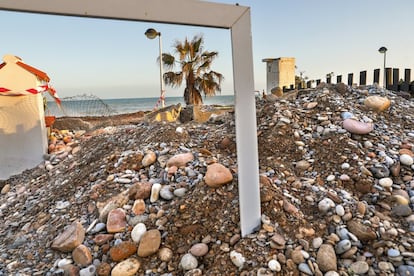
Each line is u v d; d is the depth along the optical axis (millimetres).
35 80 4195
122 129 3930
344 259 1334
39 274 1442
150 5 1193
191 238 1501
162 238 1509
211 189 1770
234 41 1378
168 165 2186
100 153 3104
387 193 1750
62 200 2234
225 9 1340
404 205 1633
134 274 1343
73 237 1578
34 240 1788
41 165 3943
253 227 1475
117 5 1144
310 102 2932
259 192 1498
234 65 1391
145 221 1652
